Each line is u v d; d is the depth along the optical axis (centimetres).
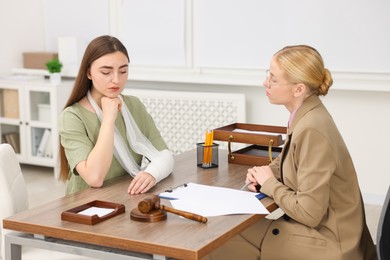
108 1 602
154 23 585
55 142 587
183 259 200
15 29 621
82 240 215
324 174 244
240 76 551
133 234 212
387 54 494
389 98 498
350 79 511
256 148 339
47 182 581
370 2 493
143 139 317
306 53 257
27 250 272
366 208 502
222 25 554
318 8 511
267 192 257
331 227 255
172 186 277
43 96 590
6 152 279
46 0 638
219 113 554
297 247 253
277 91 262
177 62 582
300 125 253
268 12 532
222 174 298
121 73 287
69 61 607
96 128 296
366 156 514
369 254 268
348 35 505
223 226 221
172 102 573
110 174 300
